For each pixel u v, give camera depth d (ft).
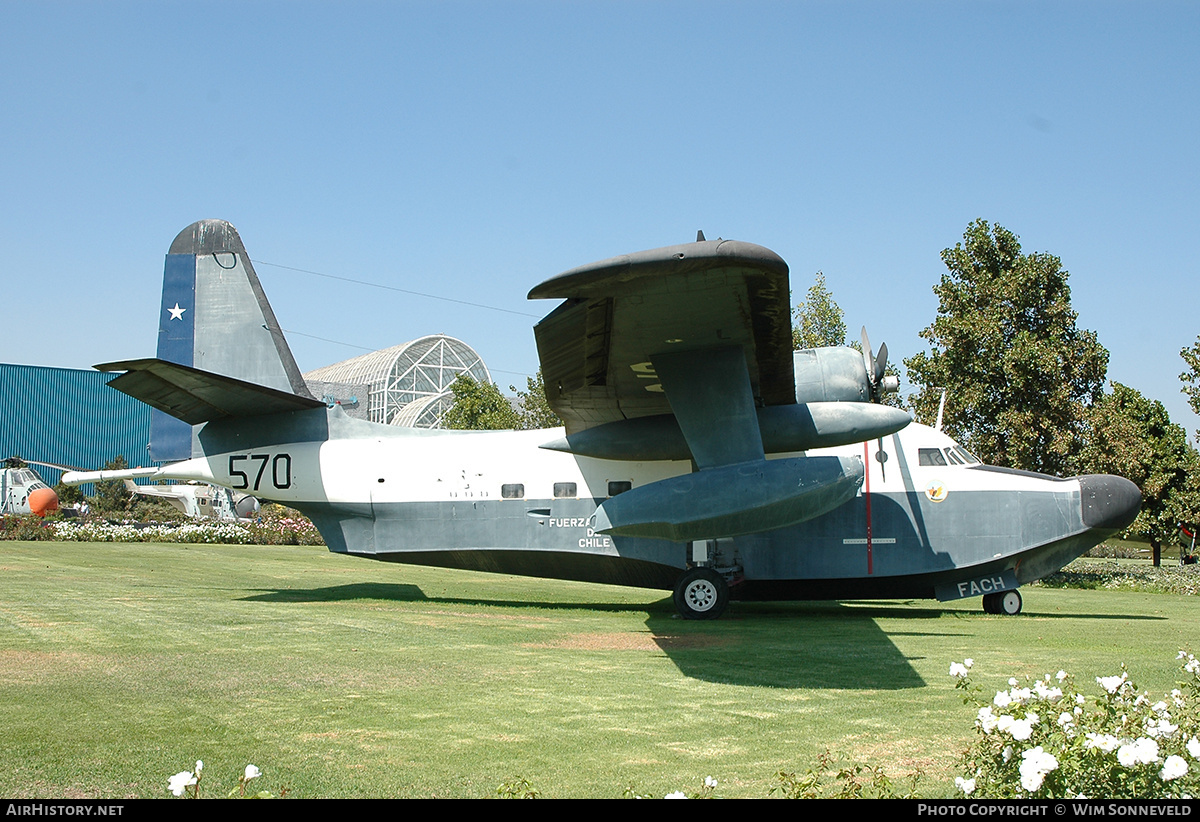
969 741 17.75
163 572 56.24
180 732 18.02
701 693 22.35
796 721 19.42
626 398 37.17
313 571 62.44
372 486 44.19
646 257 22.62
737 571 40.52
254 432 45.19
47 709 19.83
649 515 30.37
